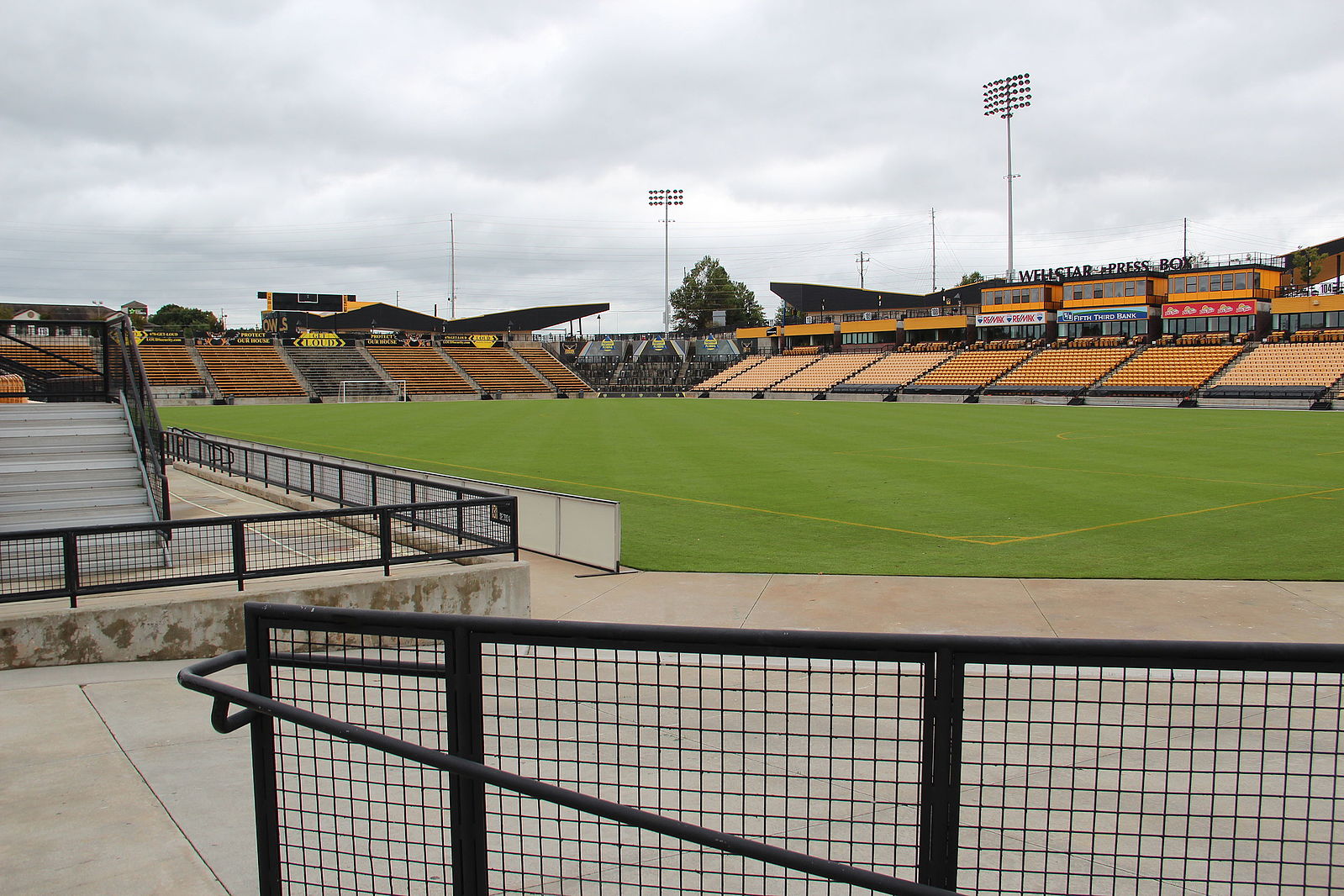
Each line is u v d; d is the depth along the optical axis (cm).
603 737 526
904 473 2297
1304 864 277
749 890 379
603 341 10312
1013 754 529
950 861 274
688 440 3288
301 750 502
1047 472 2291
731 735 550
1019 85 7100
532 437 3506
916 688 652
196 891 411
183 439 2420
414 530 1068
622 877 388
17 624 762
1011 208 7288
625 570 1238
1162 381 5897
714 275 13988
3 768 553
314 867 331
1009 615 986
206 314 14025
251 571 859
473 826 310
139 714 653
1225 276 6294
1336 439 3158
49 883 418
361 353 8712
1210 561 1270
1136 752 536
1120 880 392
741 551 1372
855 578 1172
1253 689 639
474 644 298
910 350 8038
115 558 878
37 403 1400
